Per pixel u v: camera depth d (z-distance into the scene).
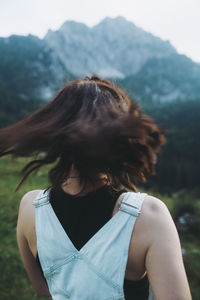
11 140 0.67
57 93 0.82
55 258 0.75
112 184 0.76
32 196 0.89
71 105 0.74
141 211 0.69
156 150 0.70
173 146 76.75
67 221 0.77
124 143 0.64
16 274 3.75
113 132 0.62
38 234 0.79
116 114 0.69
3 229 5.02
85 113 0.71
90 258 0.70
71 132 0.63
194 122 110.19
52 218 0.79
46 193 0.84
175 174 58.53
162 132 0.69
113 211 0.72
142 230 0.67
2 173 9.05
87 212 0.74
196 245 5.73
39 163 0.71
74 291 0.71
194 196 9.02
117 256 0.68
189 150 74.62
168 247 0.64
